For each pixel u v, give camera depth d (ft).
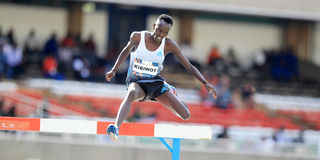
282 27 255.29
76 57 202.39
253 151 152.76
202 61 248.93
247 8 219.00
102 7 239.50
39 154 147.43
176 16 244.63
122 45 240.32
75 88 194.08
